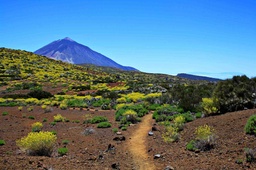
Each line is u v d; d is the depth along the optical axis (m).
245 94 17.61
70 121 22.80
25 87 64.19
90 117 24.12
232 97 17.73
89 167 9.56
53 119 23.91
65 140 14.43
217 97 18.12
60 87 67.75
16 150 12.51
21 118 24.41
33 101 39.97
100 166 9.83
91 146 13.38
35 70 97.12
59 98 44.31
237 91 17.77
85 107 34.25
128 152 12.06
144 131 16.83
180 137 13.61
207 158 9.98
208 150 10.91
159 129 16.59
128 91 51.91
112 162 10.50
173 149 11.87
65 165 9.40
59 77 88.44
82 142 14.38
